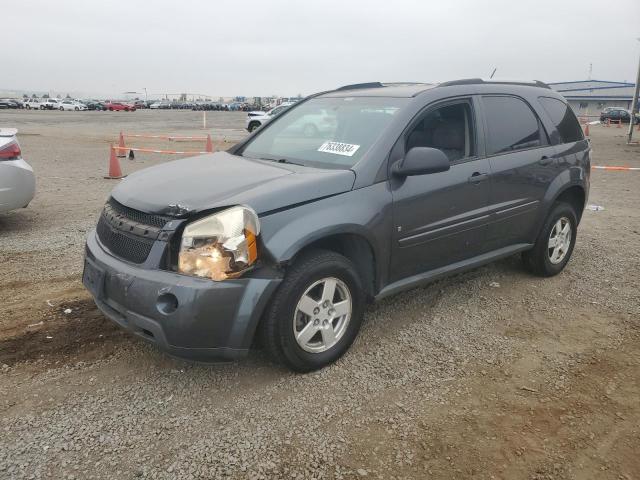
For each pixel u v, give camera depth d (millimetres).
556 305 4570
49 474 2533
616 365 3619
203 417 2979
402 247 3770
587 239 6672
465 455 2734
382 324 4141
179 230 2988
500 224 4492
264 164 3871
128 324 3078
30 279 4926
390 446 2785
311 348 3389
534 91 5039
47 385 3238
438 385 3346
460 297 4691
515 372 3512
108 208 3535
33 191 6527
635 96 23719
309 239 3154
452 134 4164
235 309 2949
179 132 29703
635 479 2598
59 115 55000
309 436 2844
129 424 2906
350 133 3928
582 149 5320
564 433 2920
